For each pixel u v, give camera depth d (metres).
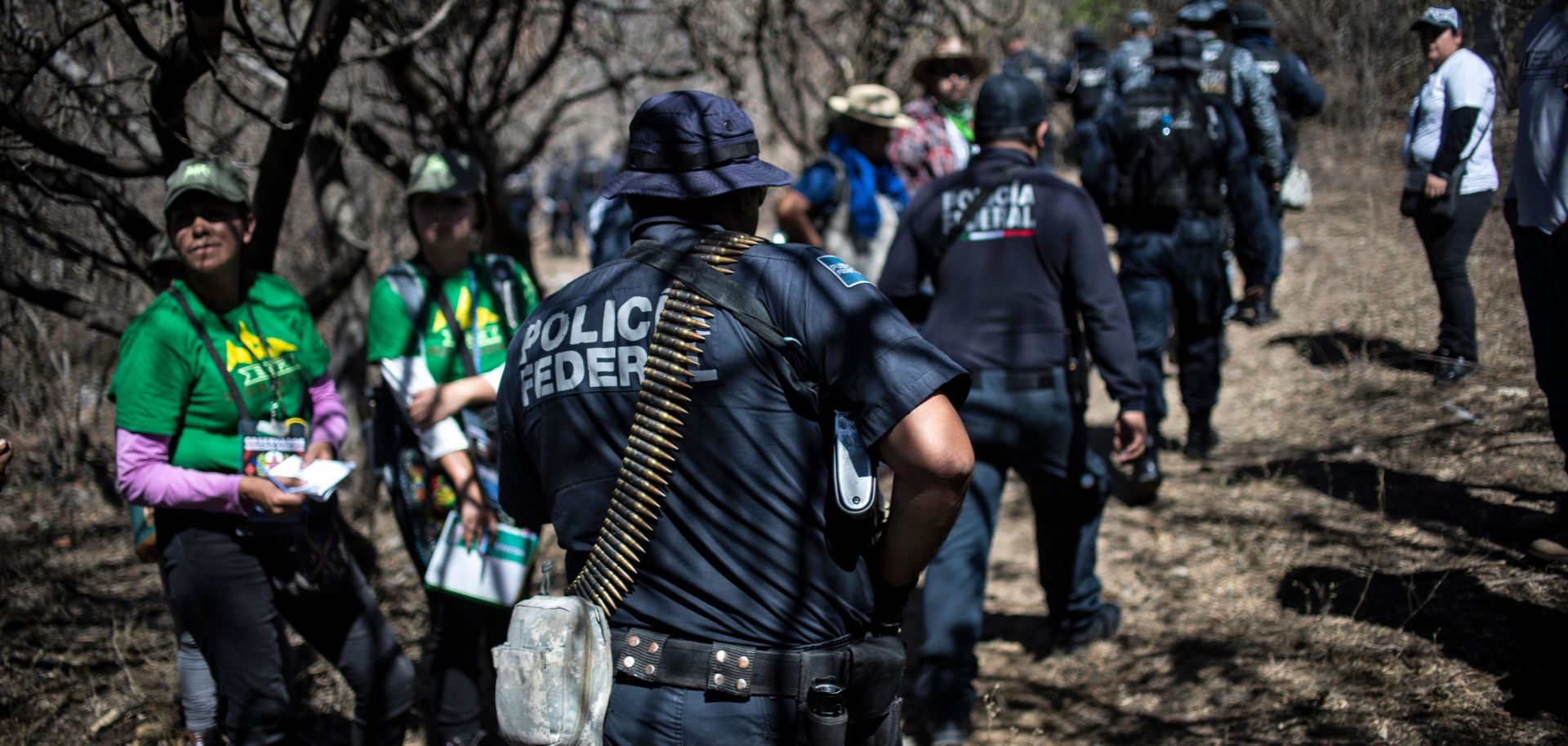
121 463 2.55
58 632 4.09
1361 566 3.84
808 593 1.76
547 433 1.88
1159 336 4.96
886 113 4.86
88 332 5.77
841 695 1.71
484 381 3.01
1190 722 3.28
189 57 3.12
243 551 2.62
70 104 3.62
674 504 1.75
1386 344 6.00
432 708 3.13
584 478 1.84
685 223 1.88
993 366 3.22
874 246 4.91
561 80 6.63
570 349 1.85
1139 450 3.29
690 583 1.76
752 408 1.73
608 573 1.79
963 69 5.48
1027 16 9.06
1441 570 3.65
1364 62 7.09
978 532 3.24
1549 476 4.08
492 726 3.33
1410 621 3.44
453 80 5.32
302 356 2.80
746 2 6.30
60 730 3.41
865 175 4.89
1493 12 4.90
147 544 2.91
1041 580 3.78
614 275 1.86
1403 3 6.59
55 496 5.56
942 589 3.19
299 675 3.79
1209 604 3.89
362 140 4.54
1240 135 4.93
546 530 5.11
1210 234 4.91
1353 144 8.07
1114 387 3.25
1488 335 5.55
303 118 3.30
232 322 2.67
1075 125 8.73
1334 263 7.52
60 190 3.44
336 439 2.90
